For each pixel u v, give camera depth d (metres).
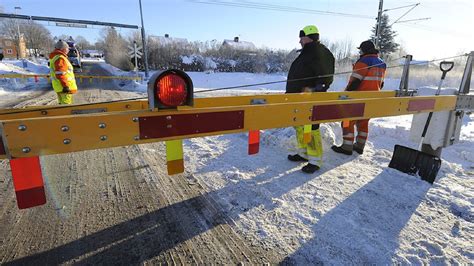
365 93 3.40
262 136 4.81
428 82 18.08
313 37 3.45
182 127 1.61
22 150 1.27
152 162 3.77
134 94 12.34
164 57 32.47
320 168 3.63
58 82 5.23
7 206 2.64
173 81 1.49
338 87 18.41
